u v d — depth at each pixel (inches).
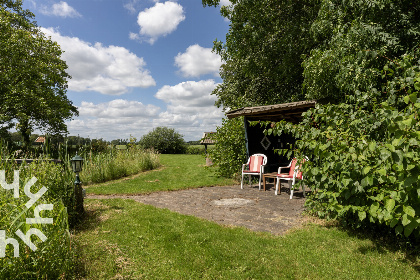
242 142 429.1
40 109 840.3
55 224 124.0
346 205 156.3
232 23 581.9
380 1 297.6
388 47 293.3
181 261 134.1
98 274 120.9
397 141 109.0
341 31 333.4
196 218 205.3
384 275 118.1
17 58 796.0
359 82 256.8
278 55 567.8
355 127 159.0
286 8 535.2
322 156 160.9
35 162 209.8
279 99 624.7
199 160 918.4
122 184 406.9
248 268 127.7
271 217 213.3
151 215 211.6
